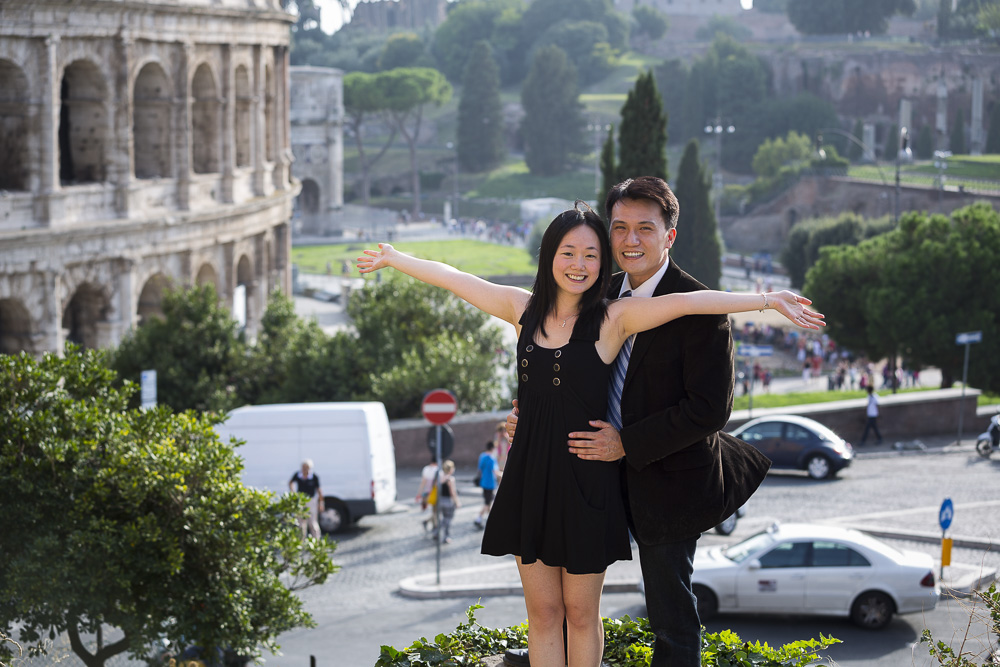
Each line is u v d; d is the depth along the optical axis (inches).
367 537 1354.6
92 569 725.3
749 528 1326.3
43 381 794.8
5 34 1738.4
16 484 735.1
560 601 292.7
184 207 2251.5
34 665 743.1
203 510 750.5
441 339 1907.0
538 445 282.4
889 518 1355.8
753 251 6304.1
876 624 944.3
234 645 758.5
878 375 3368.6
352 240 6530.5
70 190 1908.2
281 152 2861.7
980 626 908.6
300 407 1375.5
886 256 2706.7
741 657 352.5
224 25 2365.9
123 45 2006.6
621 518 285.1
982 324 2501.2
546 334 283.6
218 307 1951.3
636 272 294.5
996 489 1519.4
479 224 7244.1
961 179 6151.6
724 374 276.7
